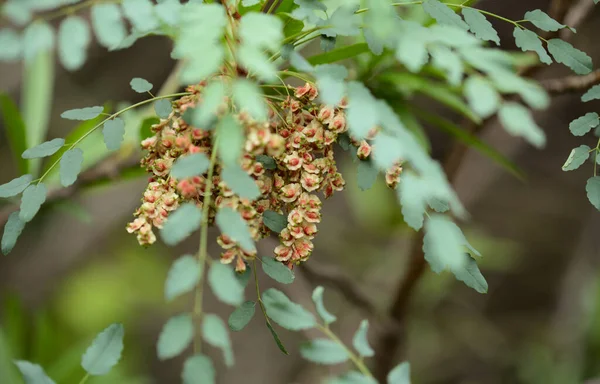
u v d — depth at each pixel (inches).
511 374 90.1
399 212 54.1
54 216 75.2
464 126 36.5
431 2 26.4
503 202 106.5
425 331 81.1
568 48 26.6
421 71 31.9
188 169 25.1
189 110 26.2
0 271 75.7
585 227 82.9
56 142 27.1
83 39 25.3
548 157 101.6
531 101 24.3
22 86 65.6
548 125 92.5
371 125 24.3
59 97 83.9
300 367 87.9
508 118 24.1
